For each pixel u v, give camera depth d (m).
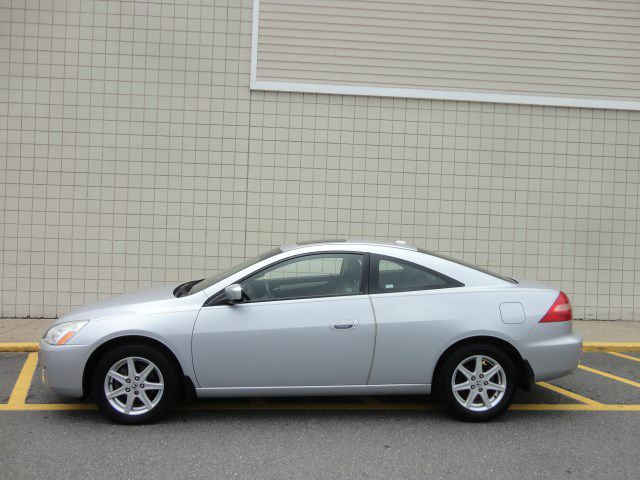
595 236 9.30
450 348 4.81
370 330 4.69
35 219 8.66
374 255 4.96
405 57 9.01
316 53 8.91
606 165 9.30
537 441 4.52
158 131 8.76
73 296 8.73
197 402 5.38
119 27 8.68
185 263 8.82
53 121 8.64
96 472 3.87
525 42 9.13
